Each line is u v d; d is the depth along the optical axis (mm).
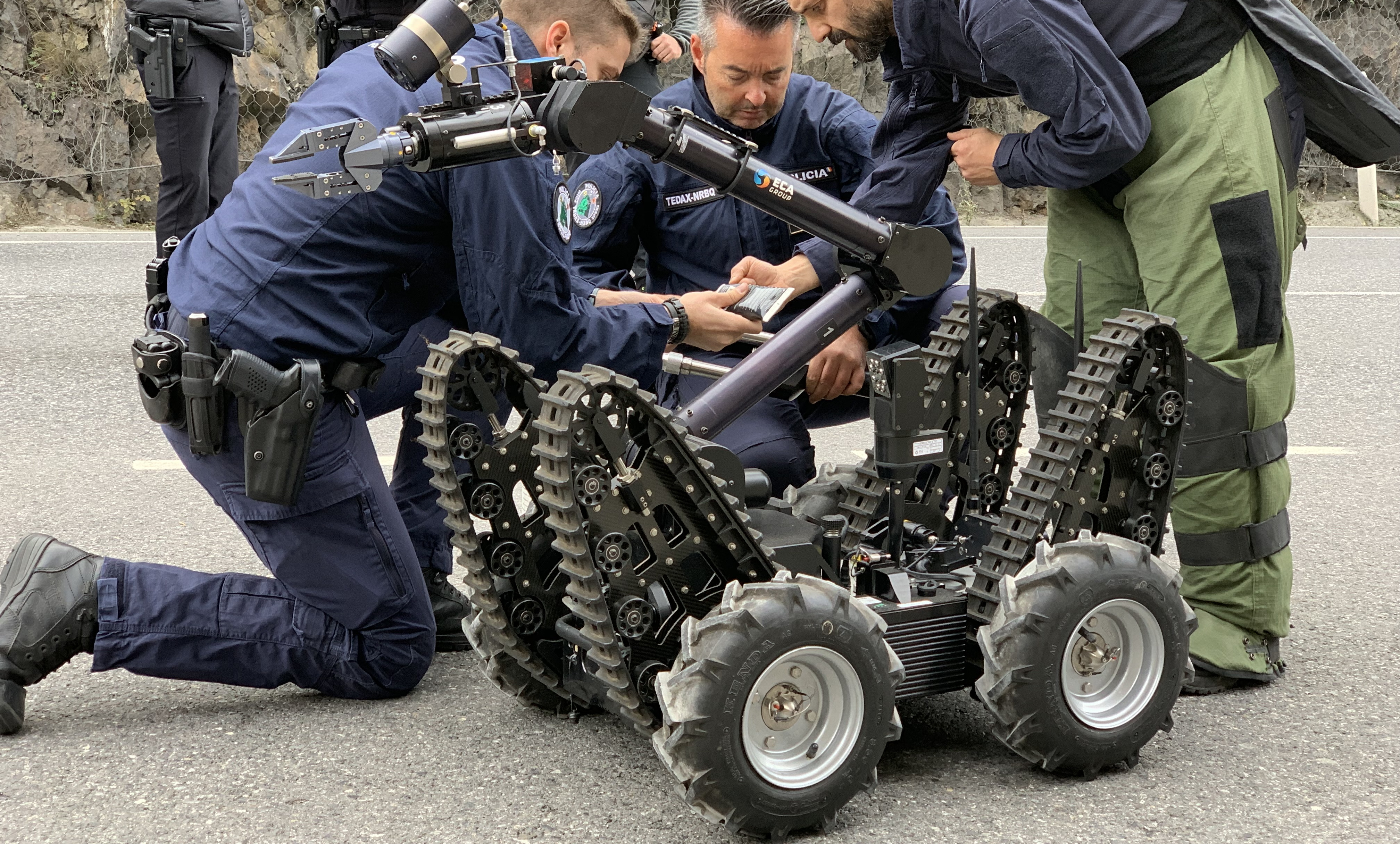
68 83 9695
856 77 11141
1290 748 2324
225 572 2914
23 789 2154
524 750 2332
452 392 2209
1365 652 2787
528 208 2277
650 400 2006
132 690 2590
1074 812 2086
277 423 2260
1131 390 2270
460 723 2451
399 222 2324
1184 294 2520
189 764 2260
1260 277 2477
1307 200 11969
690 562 2150
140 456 4395
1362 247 9719
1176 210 2490
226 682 2463
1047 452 2225
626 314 2430
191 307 2305
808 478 3139
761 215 3158
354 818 2072
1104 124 2367
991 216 11422
